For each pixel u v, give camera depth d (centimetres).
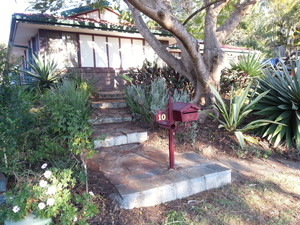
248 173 331
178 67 498
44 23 702
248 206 249
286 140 409
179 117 274
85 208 203
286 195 275
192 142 398
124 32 838
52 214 190
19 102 277
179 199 257
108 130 416
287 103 433
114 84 909
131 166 303
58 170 236
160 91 468
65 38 807
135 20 527
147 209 235
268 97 454
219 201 255
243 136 412
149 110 434
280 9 1149
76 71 762
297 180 315
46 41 772
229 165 352
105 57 893
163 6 322
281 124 392
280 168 353
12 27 767
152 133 420
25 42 1025
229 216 230
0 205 217
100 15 991
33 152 269
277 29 1900
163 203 247
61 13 894
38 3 657
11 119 253
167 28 336
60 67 796
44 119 308
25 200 195
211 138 420
